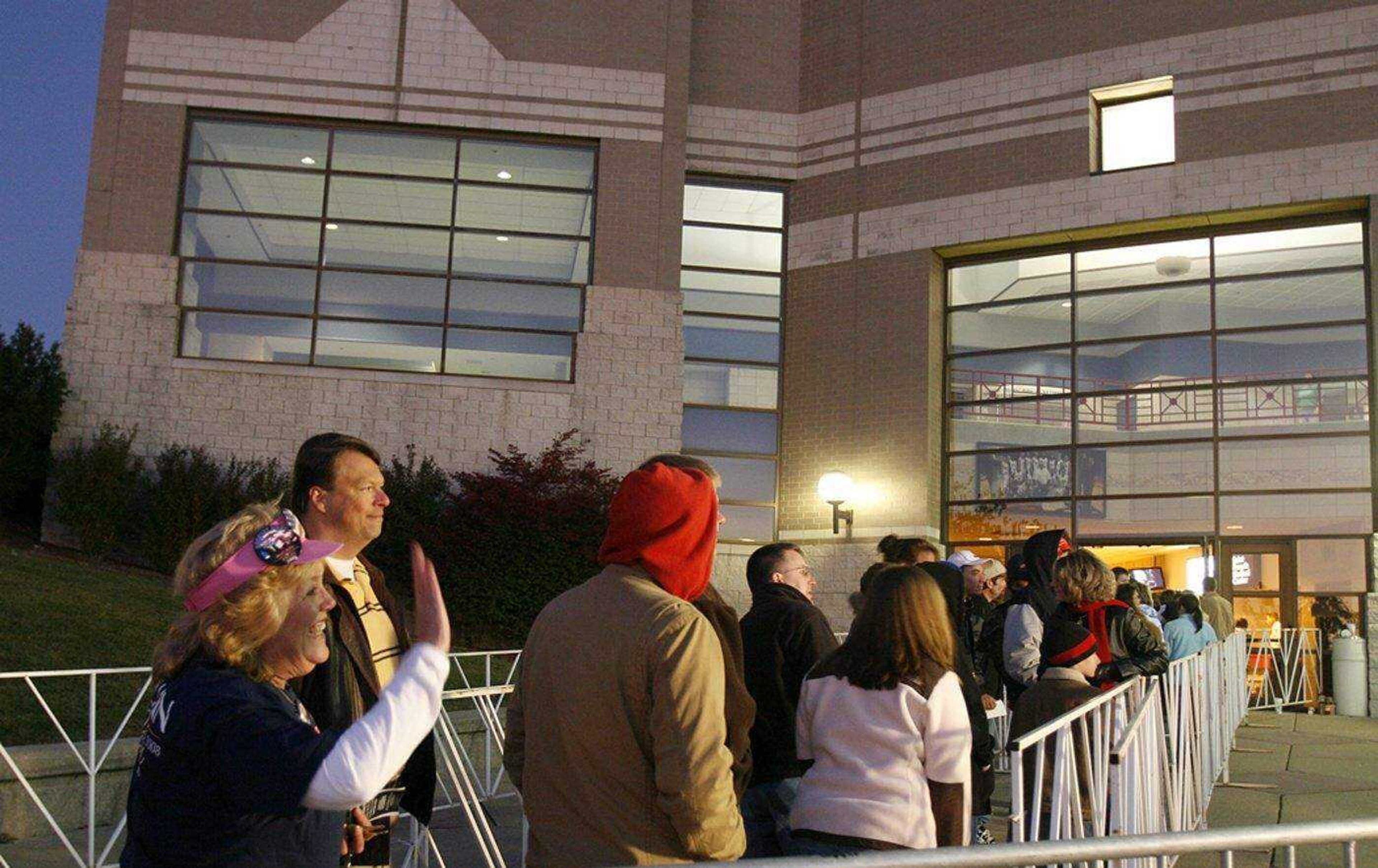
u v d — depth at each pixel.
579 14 21.08
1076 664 5.64
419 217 20.31
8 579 14.09
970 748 3.60
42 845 7.01
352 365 19.72
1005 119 20.59
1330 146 18.27
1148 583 19.09
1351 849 2.59
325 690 3.14
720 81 22.30
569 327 20.31
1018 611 5.99
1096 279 20.25
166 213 19.52
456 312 20.09
